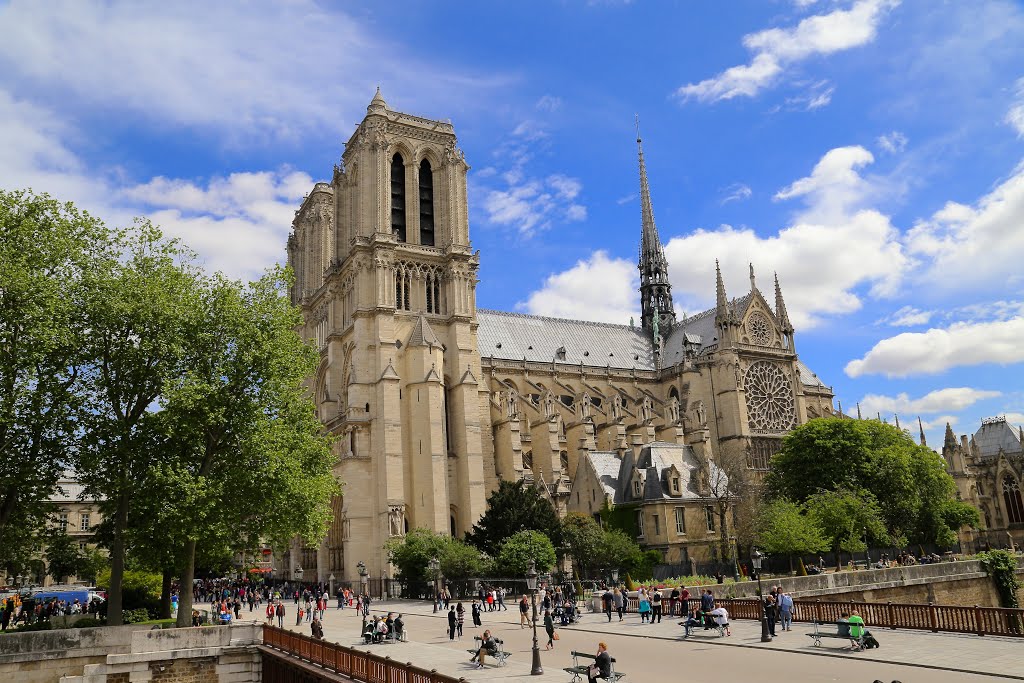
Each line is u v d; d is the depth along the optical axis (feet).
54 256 170.30
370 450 327.26
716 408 422.41
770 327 444.96
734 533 293.84
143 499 165.89
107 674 151.33
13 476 158.20
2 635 145.89
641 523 292.40
